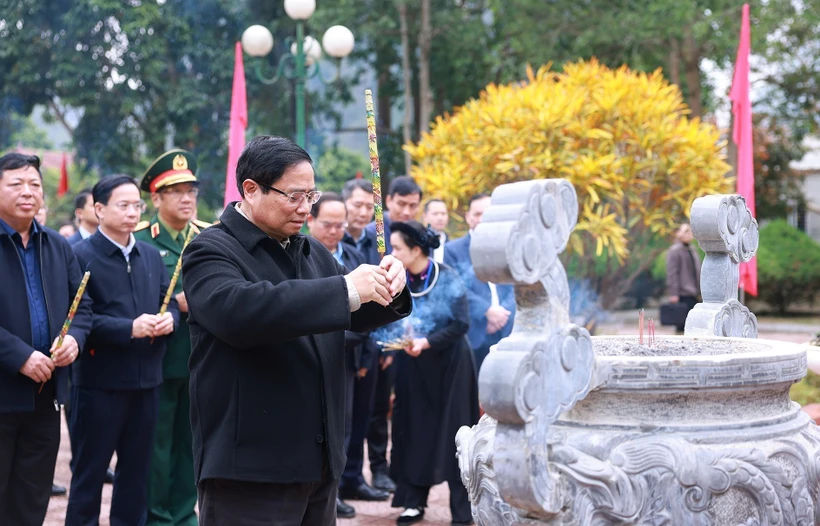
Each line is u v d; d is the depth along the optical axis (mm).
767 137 19891
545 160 9086
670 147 9594
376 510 5137
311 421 2438
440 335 4605
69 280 4117
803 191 23312
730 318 3117
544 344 2012
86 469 4223
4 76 15773
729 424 2217
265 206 2438
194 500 4707
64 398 3918
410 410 4719
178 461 4672
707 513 2133
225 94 16297
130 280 4383
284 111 16984
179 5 15898
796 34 15789
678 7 13906
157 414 4398
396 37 17438
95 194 4414
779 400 2375
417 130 18719
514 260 1939
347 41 9266
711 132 10617
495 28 17766
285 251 2529
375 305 2564
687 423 2197
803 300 17484
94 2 14695
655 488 2121
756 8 13961
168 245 4805
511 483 1992
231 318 2242
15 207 3773
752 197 7004
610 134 9281
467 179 9141
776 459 2225
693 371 2162
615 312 16812
